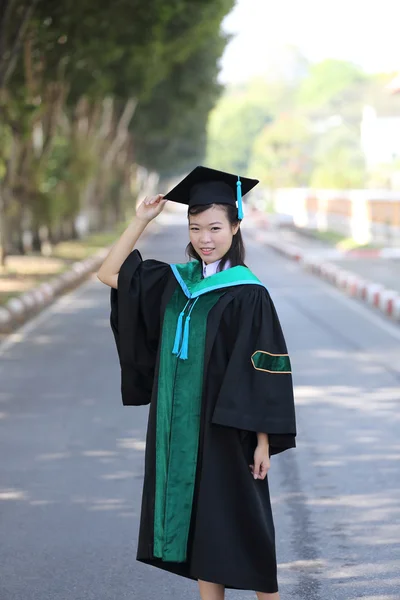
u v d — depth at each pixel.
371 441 10.99
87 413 12.51
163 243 55.31
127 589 6.77
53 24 28.11
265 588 5.22
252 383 5.18
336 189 96.31
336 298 27.20
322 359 16.77
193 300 5.32
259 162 140.50
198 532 5.20
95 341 19.19
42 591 6.74
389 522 8.17
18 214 39.19
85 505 8.66
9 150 34.88
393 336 19.75
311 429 11.59
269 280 32.91
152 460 5.34
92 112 49.53
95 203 62.31
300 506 8.62
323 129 140.75
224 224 5.34
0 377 15.20
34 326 21.53
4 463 10.09
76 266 34.69
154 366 5.55
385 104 112.06
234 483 5.24
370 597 6.59
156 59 41.41
